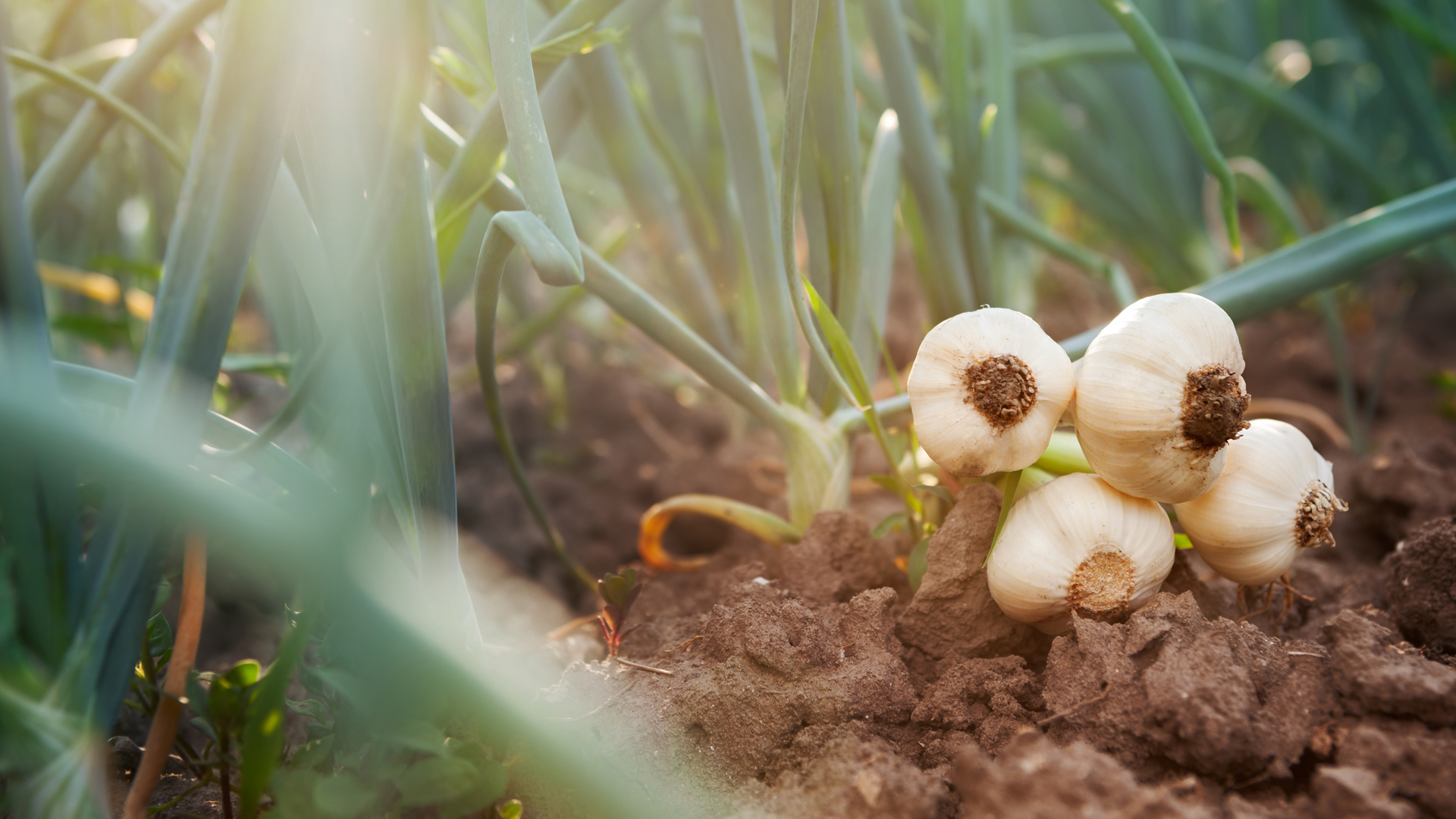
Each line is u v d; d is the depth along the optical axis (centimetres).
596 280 60
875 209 69
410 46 49
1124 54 93
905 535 65
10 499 46
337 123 50
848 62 61
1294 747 50
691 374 110
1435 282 124
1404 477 67
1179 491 53
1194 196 119
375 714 48
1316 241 63
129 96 61
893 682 54
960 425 53
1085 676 52
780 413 64
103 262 71
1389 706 50
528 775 52
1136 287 135
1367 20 99
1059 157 123
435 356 52
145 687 50
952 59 69
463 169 56
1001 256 80
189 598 49
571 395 101
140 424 46
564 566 76
